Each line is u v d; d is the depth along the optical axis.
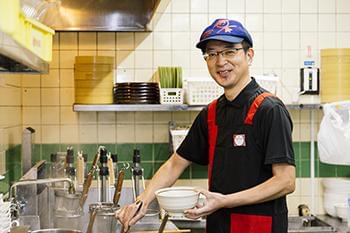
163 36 3.41
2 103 2.68
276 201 2.03
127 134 3.43
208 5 3.44
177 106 3.12
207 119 2.24
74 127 3.39
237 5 3.46
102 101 3.14
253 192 1.91
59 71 3.37
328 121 3.06
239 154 2.06
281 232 2.06
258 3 3.47
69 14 3.06
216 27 2.04
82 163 3.03
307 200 3.51
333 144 3.03
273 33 3.48
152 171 3.43
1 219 1.67
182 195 1.81
